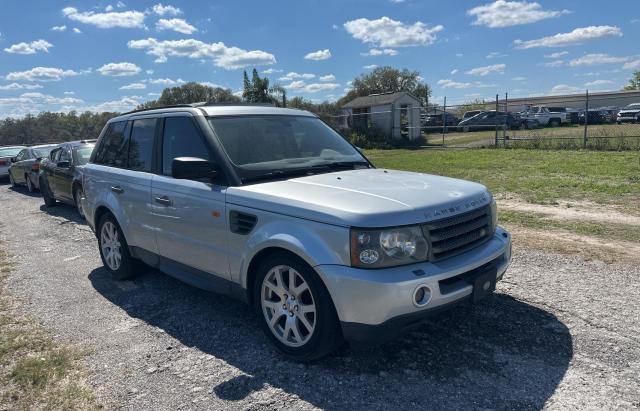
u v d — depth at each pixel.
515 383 3.14
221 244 3.96
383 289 2.99
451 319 4.09
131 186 5.02
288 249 3.37
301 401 3.08
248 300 3.87
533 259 5.58
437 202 3.37
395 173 4.32
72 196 10.39
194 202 4.16
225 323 4.32
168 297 5.06
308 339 3.42
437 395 3.05
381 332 3.08
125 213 5.15
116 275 5.66
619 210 7.97
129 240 5.19
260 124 4.57
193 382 3.38
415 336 3.83
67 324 4.49
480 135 30.62
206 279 4.25
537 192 9.92
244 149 4.21
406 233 3.12
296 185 3.78
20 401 3.24
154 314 4.62
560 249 5.89
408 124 28.25
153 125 4.98
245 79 29.25
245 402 3.11
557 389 3.05
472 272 3.41
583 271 5.11
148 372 3.54
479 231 3.59
